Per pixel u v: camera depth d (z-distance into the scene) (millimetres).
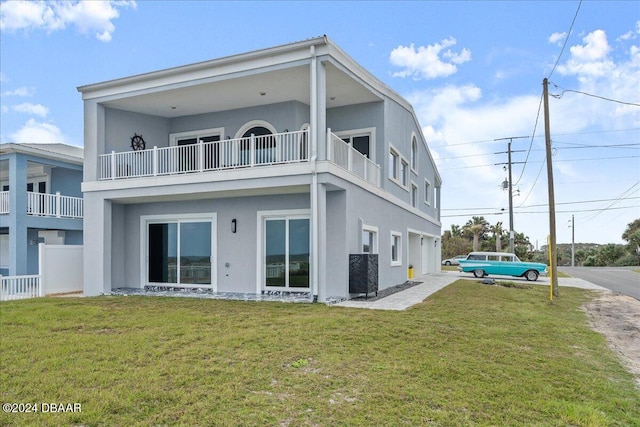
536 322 9391
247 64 11906
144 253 14844
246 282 13312
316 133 11141
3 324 8344
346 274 12117
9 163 17500
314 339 7035
